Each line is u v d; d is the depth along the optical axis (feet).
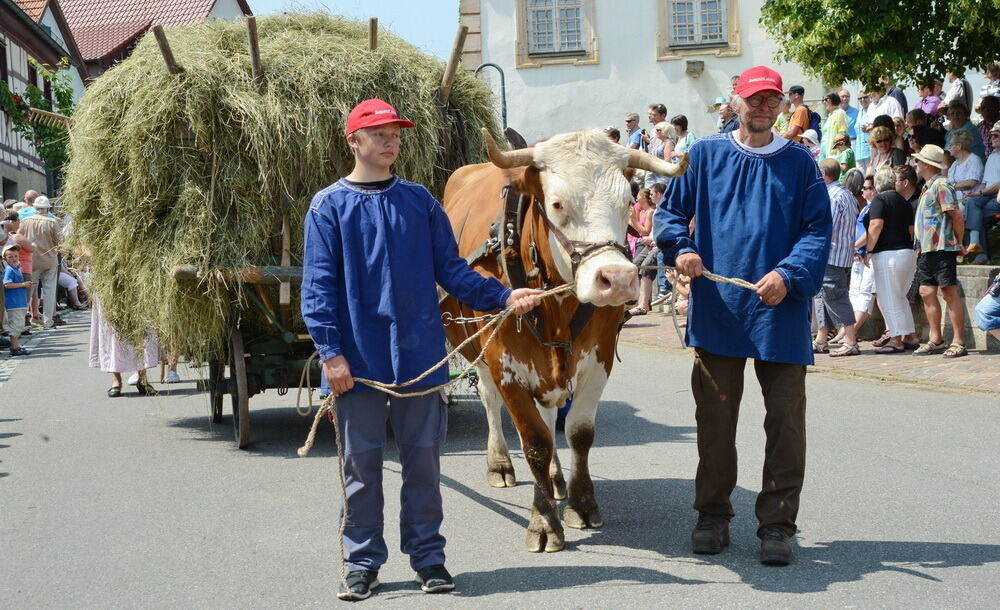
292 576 14.96
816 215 15.12
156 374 37.17
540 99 70.90
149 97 22.16
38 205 54.95
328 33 24.67
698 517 17.24
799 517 17.19
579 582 14.37
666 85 70.13
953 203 32.89
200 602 14.01
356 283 13.78
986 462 20.65
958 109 41.34
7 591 14.57
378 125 13.79
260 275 22.30
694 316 15.51
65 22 118.73
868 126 46.44
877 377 30.78
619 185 14.03
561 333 15.40
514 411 15.94
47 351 45.52
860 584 13.94
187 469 21.77
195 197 22.33
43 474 21.52
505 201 16.22
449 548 16.17
